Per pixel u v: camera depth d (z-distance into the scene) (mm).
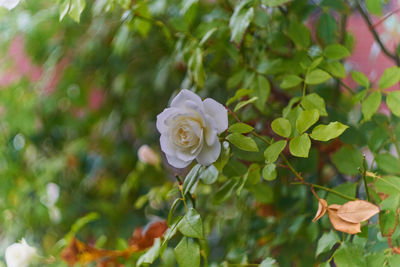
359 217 838
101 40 1314
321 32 982
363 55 1201
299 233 1029
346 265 854
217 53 1062
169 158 869
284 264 1027
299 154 856
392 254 864
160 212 1325
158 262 1062
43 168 1419
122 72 1361
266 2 914
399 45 1027
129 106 1388
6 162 1387
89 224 1401
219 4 1070
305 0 989
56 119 1463
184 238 856
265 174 883
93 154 1518
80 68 1381
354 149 963
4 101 1366
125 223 1377
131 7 1026
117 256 1035
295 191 1062
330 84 1061
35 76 1380
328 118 991
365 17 1008
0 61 1336
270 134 1047
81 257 1033
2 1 1064
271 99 1060
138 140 1467
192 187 896
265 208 1099
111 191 1495
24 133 1438
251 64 1028
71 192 1471
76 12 949
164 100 1375
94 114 1476
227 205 1146
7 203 1346
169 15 1133
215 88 1173
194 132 854
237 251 1044
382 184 883
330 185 1065
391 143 986
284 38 996
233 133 876
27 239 1321
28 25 1227
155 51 1299
